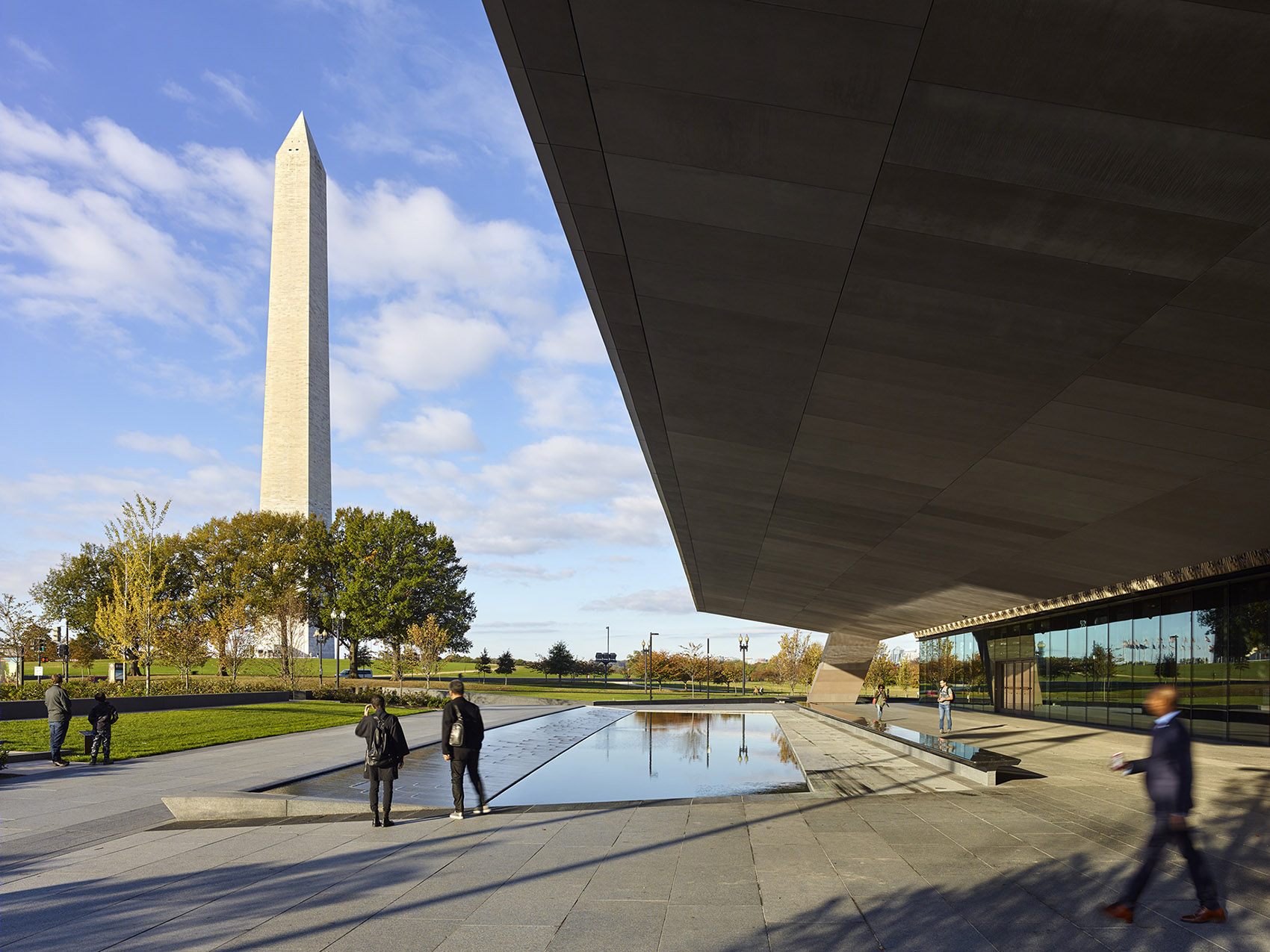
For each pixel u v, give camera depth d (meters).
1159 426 10.08
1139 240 6.62
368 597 62.16
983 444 12.07
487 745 21.72
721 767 17.58
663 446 16.12
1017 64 5.23
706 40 5.61
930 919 5.85
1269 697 17.83
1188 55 4.84
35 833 9.44
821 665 49.38
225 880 7.23
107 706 16.11
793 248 7.98
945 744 17.25
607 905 6.31
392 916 6.07
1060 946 5.24
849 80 5.69
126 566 39.34
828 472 15.22
